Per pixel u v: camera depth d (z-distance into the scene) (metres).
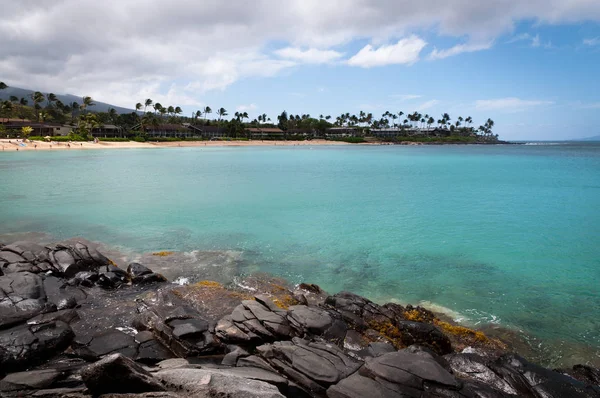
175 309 9.66
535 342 9.87
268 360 7.68
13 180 38.78
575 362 9.00
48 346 7.87
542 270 14.91
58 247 13.93
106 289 11.97
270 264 15.09
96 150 97.56
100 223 21.28
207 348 8.12
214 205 26.98
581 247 17.75
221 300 10.80
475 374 7.75
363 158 83.38
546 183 40.53
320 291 12.43
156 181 39.75
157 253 15.97
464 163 69.69
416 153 107.31
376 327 9.80
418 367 7.14
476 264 15.53
